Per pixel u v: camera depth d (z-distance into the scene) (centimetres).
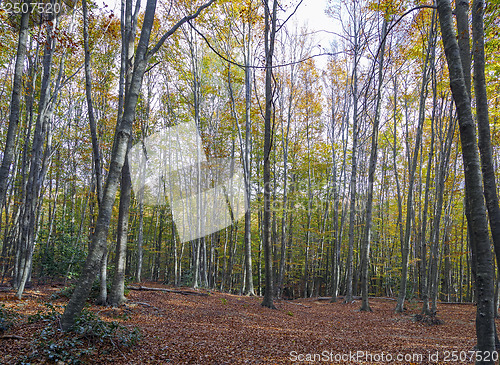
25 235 887
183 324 804
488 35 773
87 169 1919
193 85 1816
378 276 2495
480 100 457
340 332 853
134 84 572
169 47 1614
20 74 555
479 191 367
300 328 883
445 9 392
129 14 906
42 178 1108
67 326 522
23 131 1502
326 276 2552
